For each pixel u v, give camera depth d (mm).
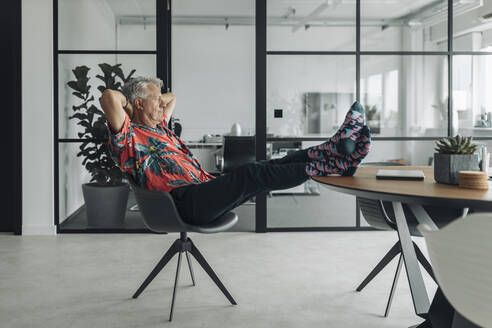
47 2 4340
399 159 4523
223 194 2320
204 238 4273
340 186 1790
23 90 4363
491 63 4449
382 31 4504
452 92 4477
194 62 10500
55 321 2398
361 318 2453
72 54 4410
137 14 4434
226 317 2461
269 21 4504
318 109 4543
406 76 4516
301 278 3107
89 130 4426
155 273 2711
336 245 4008
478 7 4438
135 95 2604
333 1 4520
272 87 4539
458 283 1032
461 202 1430
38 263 3461
